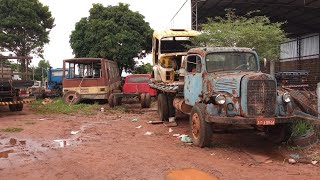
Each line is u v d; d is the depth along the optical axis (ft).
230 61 33.17
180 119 46.98
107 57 101.76
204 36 53.26
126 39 101.04
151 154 27.91
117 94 65.57
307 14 107.55
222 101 28.17
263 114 27.66
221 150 29.07
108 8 105.60
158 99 48.67
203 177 21.91
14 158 27.35
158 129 40.37
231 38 53.01
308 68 135.44
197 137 30.40
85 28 104.47
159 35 52.54
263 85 27.71
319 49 130.41
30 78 63.77
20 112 60.49
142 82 69.56
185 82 36.91
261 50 54.65
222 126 31.19
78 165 25.00
